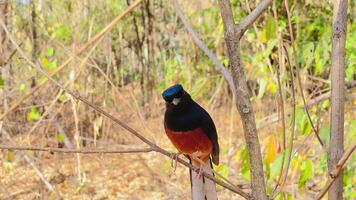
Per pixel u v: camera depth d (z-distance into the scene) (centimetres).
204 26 1300
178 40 1719
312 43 824
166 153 382
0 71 1023
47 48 1173
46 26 1292
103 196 1573
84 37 1388
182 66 1273
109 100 1752
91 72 1375
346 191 740
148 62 1955
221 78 1165
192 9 1616
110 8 1493
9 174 1562
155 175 1697
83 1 1424
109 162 1777
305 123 622
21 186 1517
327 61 880
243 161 596
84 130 1692
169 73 1249
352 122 655
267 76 815
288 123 655
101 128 1745
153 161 1795
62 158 1702
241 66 312
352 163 704
